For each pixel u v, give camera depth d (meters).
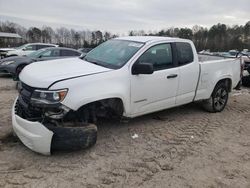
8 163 4.02
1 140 4.70
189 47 6.00
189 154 4.57
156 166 4.14
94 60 5.34
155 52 5.37
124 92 4.79
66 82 4.18
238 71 7.28
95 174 3.87
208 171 4.09
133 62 4.99
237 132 5.69
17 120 4.30
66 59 5.57
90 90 4.35
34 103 4.12
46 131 4.03
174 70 5.59
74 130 4.18
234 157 4.58
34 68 4.78
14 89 9.11
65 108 4.15
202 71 6.19
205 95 6.43
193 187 3.68
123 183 3.69
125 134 5.21
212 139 5.24
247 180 3.92
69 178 3.75
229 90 7.16
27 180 3.65
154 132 5.38
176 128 5.66
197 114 6.67
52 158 4.23
